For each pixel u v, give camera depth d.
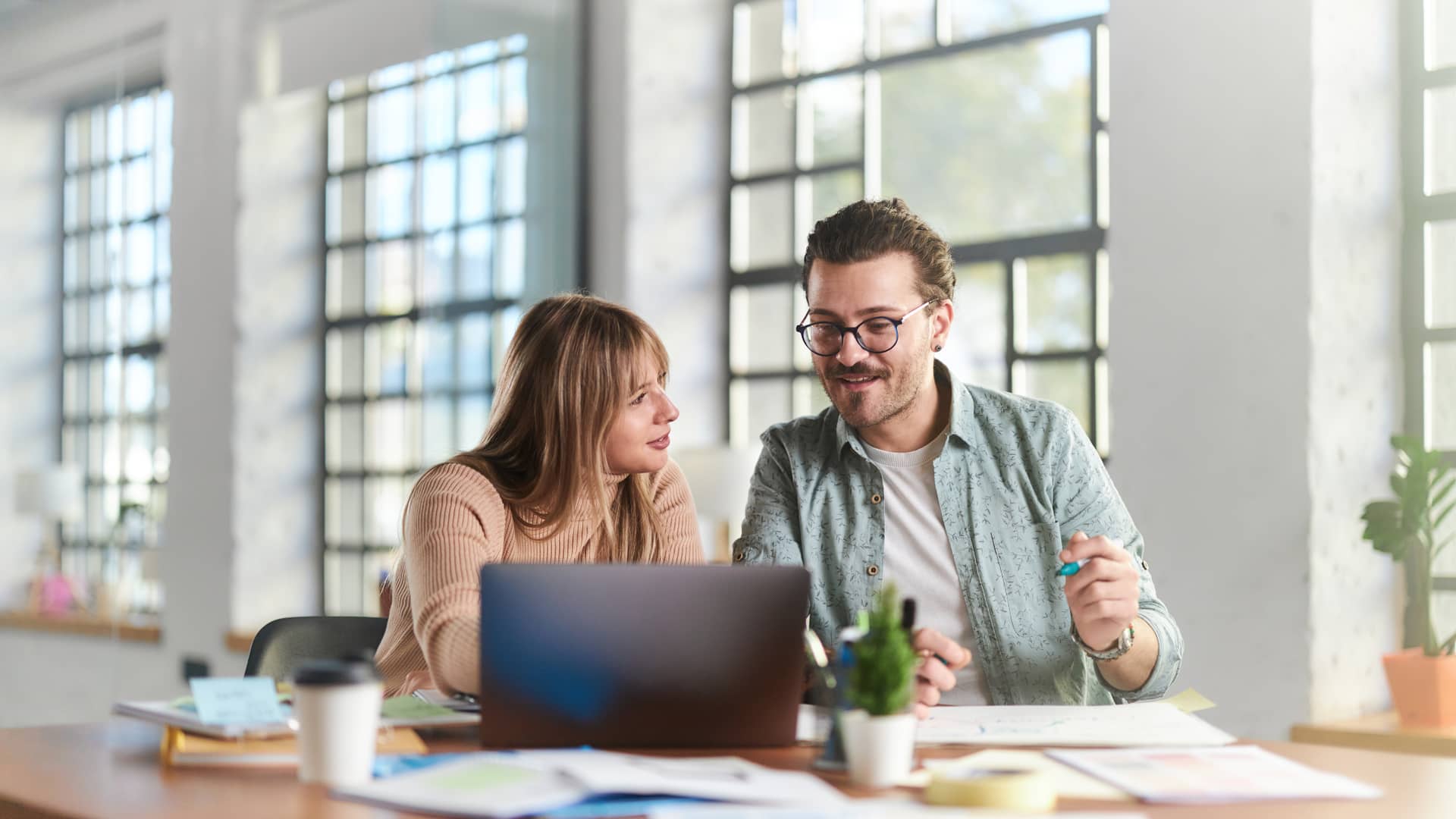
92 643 4.77
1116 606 1.64
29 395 4.70
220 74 5.13
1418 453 3.21
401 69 5.21
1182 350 3.55
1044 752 1.38
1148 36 3.64
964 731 1.49
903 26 4.90
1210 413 3.50
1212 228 3.52
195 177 5.10
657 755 1.36
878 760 1.22
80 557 4.78
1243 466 3.44
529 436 1.95
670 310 5.29
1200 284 3.53
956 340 4.62
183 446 5.01
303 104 5.33
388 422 5.28
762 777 1.21
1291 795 1.17
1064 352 4.35
